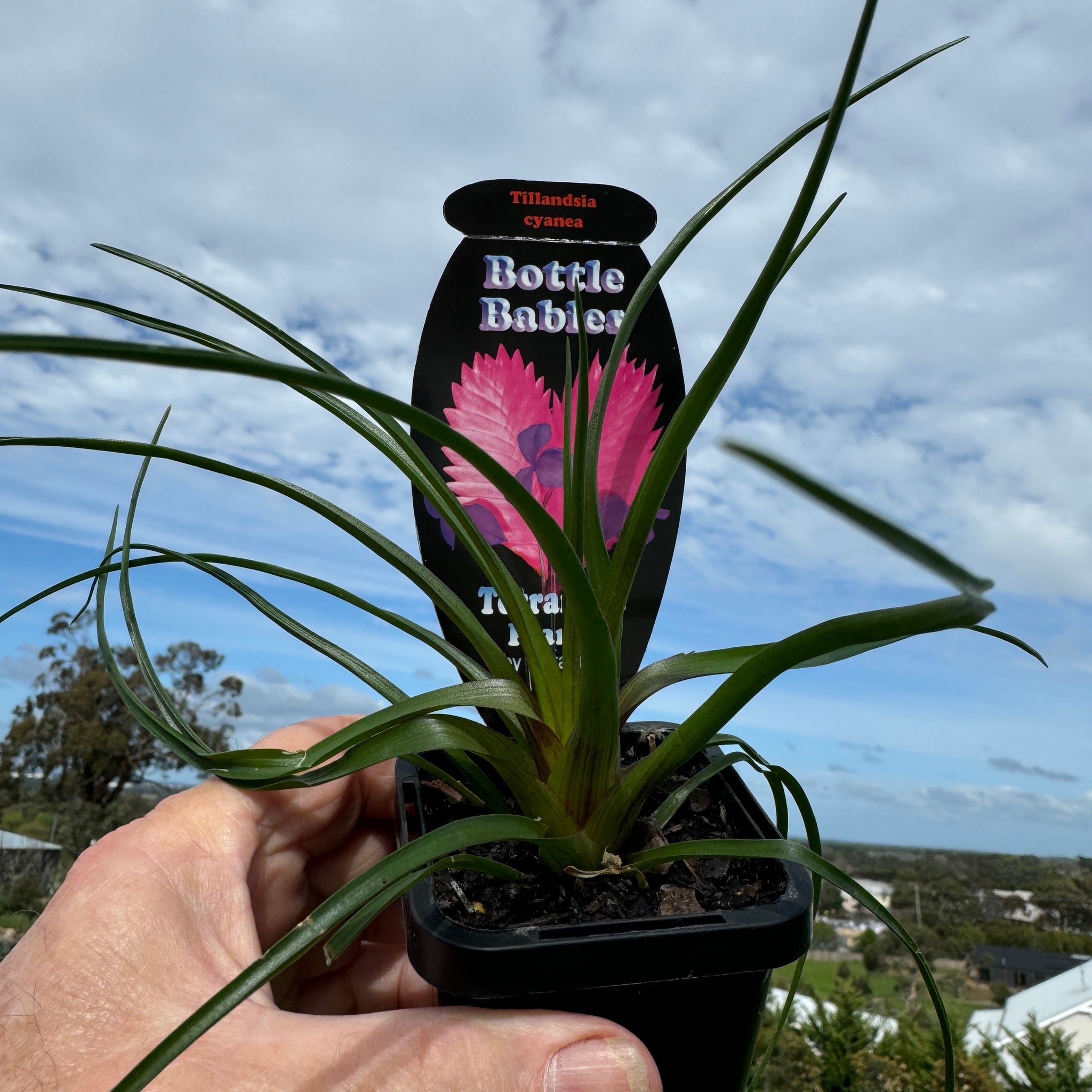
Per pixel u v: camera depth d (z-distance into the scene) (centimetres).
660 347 21
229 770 15
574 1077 14
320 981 25
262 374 10
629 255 22
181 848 17
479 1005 15
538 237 21
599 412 16
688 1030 15
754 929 14
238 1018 14
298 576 17
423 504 21
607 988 14
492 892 16
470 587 21
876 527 10
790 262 16
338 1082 13
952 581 10
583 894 16
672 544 21
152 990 14
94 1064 13
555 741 17
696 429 15
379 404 11
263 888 20
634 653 21
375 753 15
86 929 15
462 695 15
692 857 15
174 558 17
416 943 15
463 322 21
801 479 10
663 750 16
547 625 21
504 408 21
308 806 21
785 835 19
